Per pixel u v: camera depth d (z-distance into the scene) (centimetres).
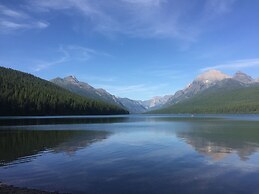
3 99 17675
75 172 2845
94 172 2844
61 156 3697
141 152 4006
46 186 2373
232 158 3556
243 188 2336
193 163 3269
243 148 4338
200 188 2334
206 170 2931
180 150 4169
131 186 2380
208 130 7762
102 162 3322
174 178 2623
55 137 5872
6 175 2738
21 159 3503
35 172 2848
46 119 14488
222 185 2416
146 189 2303
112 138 5728
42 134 6538
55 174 2767
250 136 6047
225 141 5194
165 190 2278
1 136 6053
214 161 3384
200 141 5216
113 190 2273
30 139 5538
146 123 11962
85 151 4091
